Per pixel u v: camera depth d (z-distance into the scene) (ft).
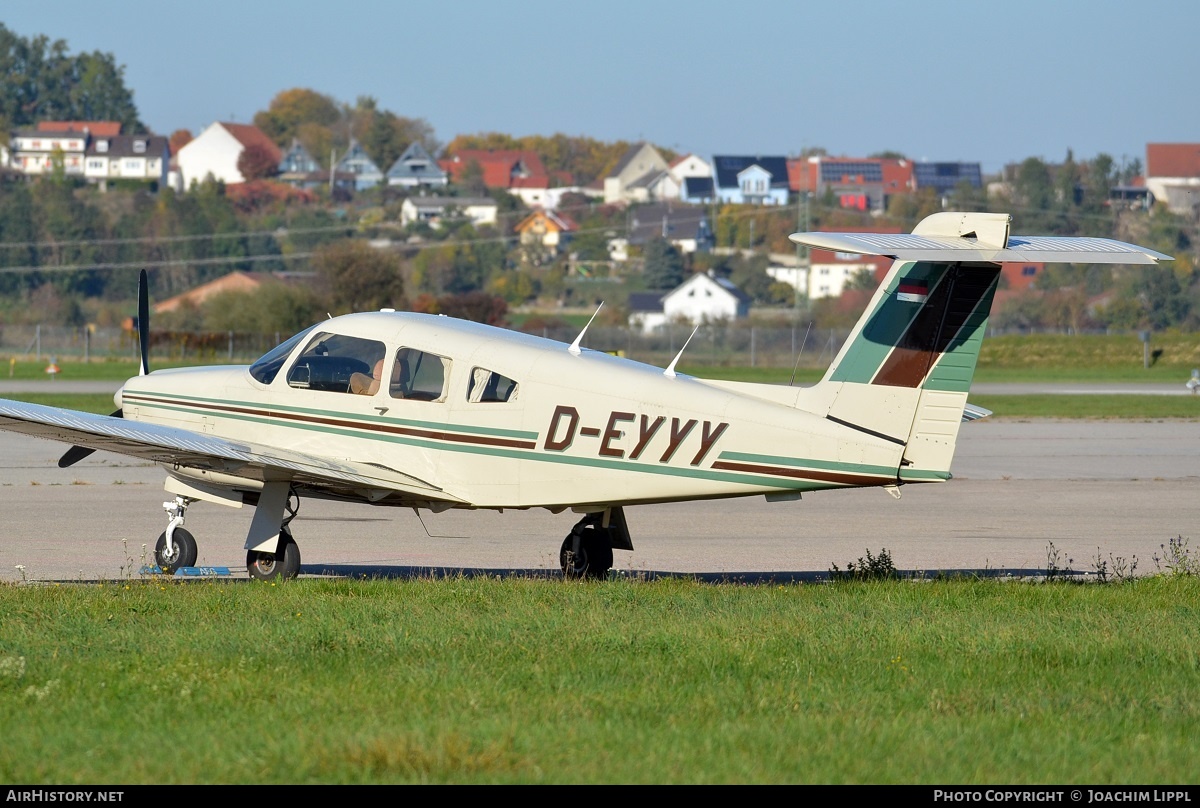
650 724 71.46
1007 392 523.70
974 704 77.66
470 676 81.76
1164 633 99.14
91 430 114.83
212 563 143.13
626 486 122.93
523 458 124.88
